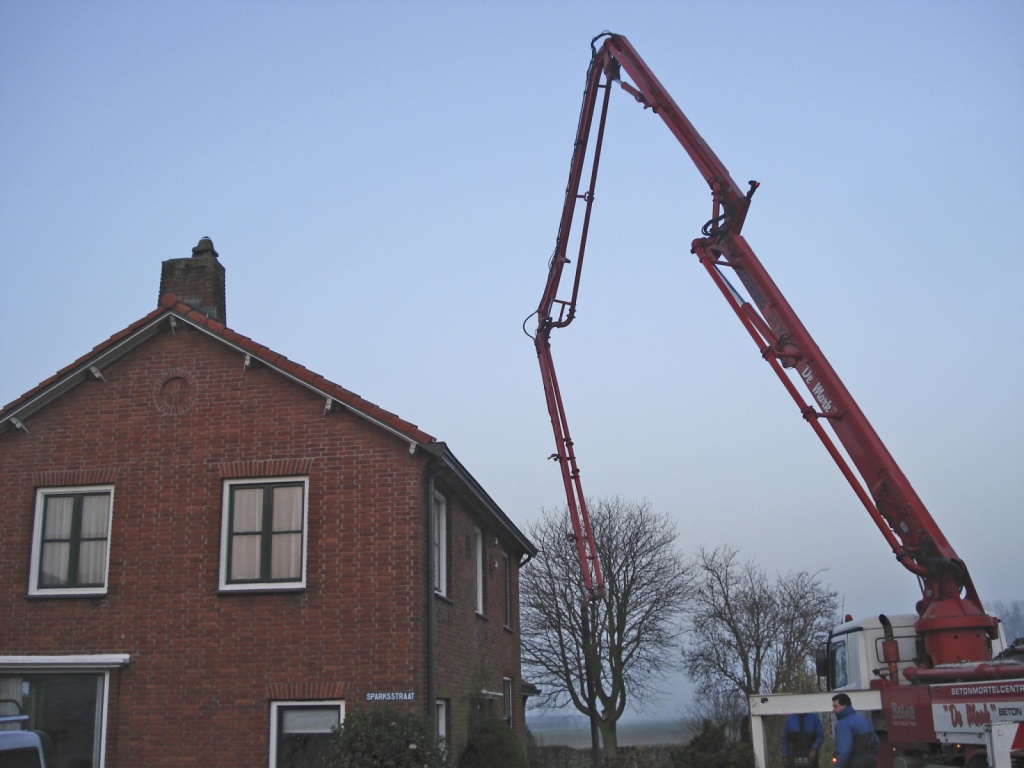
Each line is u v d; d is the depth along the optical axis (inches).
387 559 577.6
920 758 465.7
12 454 623.2
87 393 629.9
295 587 578.9
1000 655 457.4
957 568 465.1
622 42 622.8
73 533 610.5
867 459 489.1
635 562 1584.6
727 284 533.3
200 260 700.7
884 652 517.3
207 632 577.9
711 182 542.6
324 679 562.6
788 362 510.6
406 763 498.6
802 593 1672.0
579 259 762.2
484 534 803.4
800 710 496.4
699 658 1672.0
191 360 628.1
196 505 601.3
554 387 809.5
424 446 587.2
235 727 560.7
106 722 568.1
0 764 310.0
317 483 595.5
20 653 587.2
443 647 622.2
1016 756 379.6
